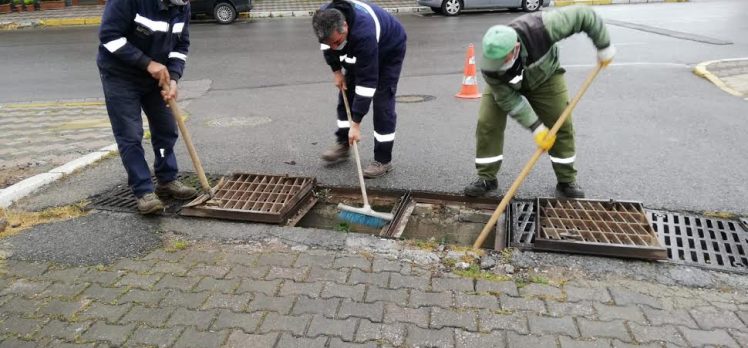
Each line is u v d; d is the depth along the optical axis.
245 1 14.71
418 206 3.92
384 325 2.51
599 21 3.02
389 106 4.18
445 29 12.43
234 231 3.45
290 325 2.52
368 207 3.62
